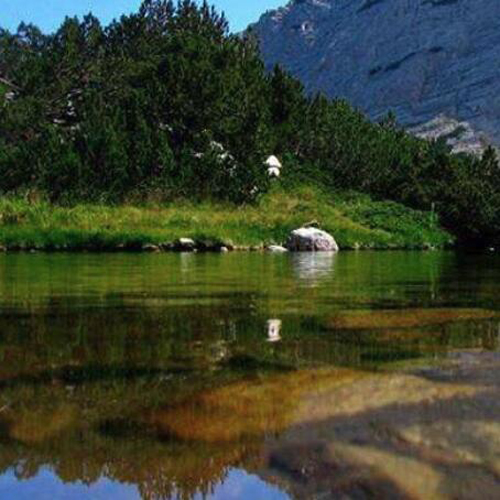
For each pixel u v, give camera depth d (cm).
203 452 237
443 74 16250
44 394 321
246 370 375
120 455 234
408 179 4153
